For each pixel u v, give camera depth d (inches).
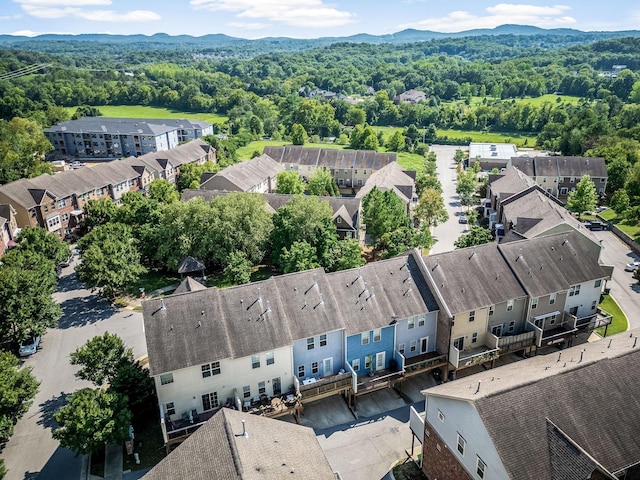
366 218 2957.7
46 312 2031.3
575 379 1157.7
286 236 2657.5
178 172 4749.0
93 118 6461.6
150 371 1409.9
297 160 4896.7
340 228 3083.2
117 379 1533.0
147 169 4325.8
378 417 1638.8
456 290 1777.8
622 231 3221.0
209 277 2721.5
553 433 1053.2
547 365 1300.4
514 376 1245.7
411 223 3260.3
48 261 2422.5
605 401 1137.4
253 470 978.7
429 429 1330.0
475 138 7357.3
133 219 2992.1
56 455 1502.2
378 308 1700.3
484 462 1080.2
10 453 1510.8
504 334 1889.8
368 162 4753.9
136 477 1406.3
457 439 1187.9
